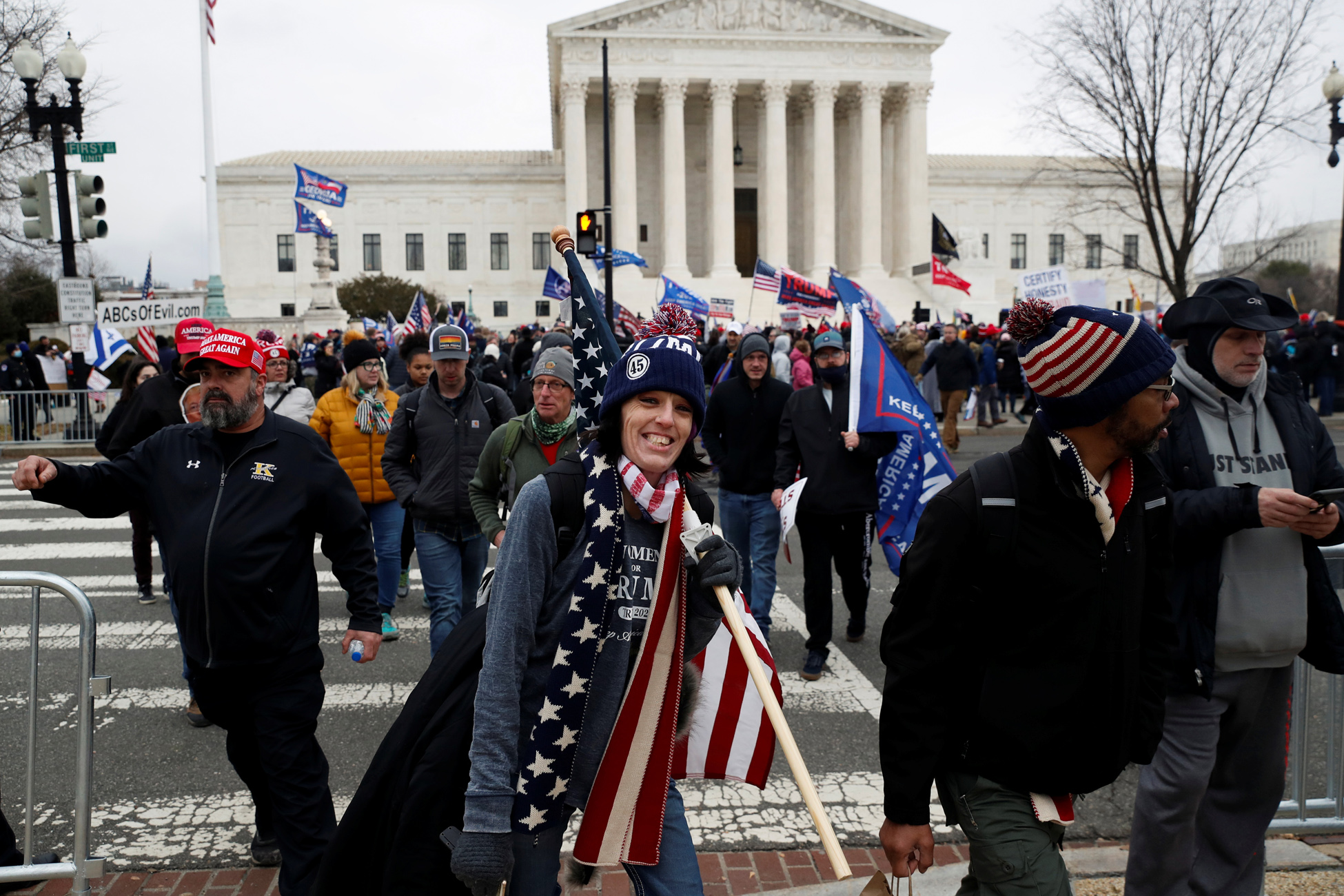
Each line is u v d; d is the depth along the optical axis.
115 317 14.52
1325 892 3.44
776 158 55.78
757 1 55.56
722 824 4.21
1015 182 67.44
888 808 2.36
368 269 63.53
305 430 3.64
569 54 54.66
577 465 2.39
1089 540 2.29
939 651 2.35
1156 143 22.48
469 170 63.50
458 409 5.83
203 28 27.34
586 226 18.09
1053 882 2.30
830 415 6.12
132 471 3.51
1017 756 2.31
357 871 2.37
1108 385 2.22
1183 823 2.99
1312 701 4.95
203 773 4.73
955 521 2.31
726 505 6.68
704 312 26.25
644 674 2.37
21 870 3.56
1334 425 20.59
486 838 2.13
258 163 63.50
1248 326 2.87
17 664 6.39
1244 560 2.92
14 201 24.86
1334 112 17.48
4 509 12.66
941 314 51.12
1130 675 2.32
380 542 6.92
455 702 2.32
